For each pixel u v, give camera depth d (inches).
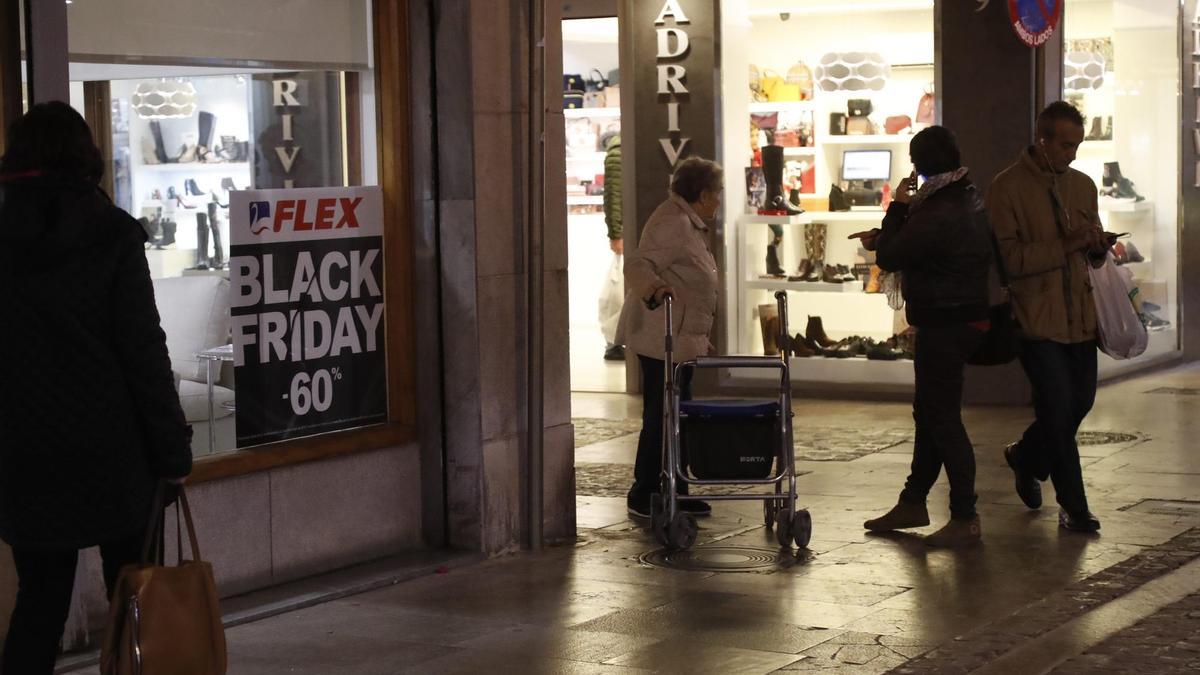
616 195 767.7
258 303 327.0
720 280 643.5
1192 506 406.9
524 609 313.6
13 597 274.7
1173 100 719.7
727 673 265.7
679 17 636.7
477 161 352.8
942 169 363.9
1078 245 367.6
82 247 219.1
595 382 705.6
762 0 653.9
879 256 369.7
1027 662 265.6
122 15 299.4
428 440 362.3
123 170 299.9
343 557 344.2
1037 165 374.6
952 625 295.9
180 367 310.2
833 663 270.8
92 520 219.9
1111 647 273.6
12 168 220.7
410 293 359.6
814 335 649.6
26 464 219.3
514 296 366.0
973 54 595.2
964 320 362.0
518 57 361.7
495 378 361.7
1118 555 352.8
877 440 532.1
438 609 314.3
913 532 383.6
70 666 274.4
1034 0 561.0
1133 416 566.9
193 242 313.4
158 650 211.8
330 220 342.6
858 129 644.1
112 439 220.4
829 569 345.1
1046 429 375.9
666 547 369.4
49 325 218.1
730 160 647.8
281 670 272.8
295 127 335.6
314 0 339.0
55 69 274.4
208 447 316.2
